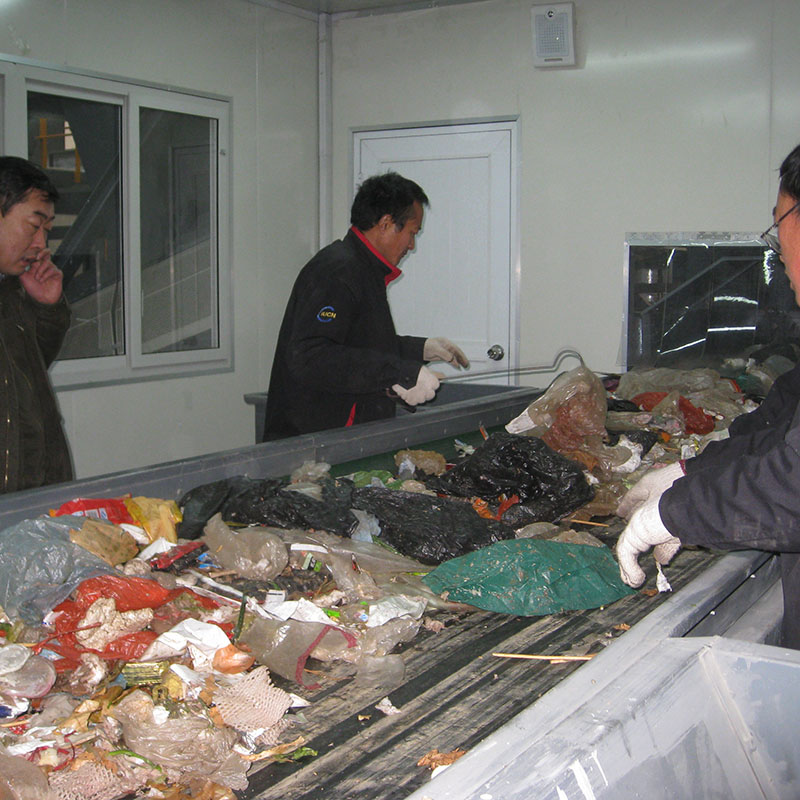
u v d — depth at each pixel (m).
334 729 1.11
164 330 4.27
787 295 3.99
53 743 1.04
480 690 1.21
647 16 4.15
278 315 4.88
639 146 4.26
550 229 4.54
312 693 1.20
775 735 1.01
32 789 0.96
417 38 4.74
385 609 1.40
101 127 3.88
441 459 2.32
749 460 1.19
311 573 1.55
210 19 4.27
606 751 0.85
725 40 4.00
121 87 3.89
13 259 2.12
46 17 3.56
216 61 4.34
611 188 4.35
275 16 4.66
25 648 1.20
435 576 1.56
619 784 0.84
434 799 0.76
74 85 3.71
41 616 1.33
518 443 2.06
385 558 1.64
